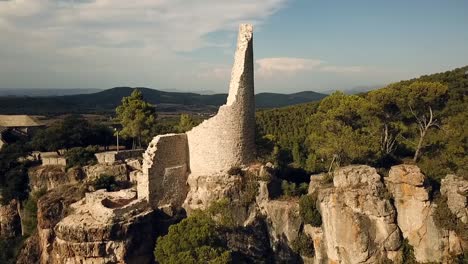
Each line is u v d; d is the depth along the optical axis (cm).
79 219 4884
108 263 4669
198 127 5497
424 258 4484
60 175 6575
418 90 5866
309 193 5359
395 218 4653
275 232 5231
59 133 7850
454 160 5491
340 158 5978
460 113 6462
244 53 5409
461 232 4284
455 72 10456
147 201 5166
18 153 7225
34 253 5909
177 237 4016
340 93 7319
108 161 6725
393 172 4753
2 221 6919
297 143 7781
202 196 5322
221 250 4025
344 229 4700
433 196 4616
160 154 5309
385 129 6488
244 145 5488
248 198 5306
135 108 7994
